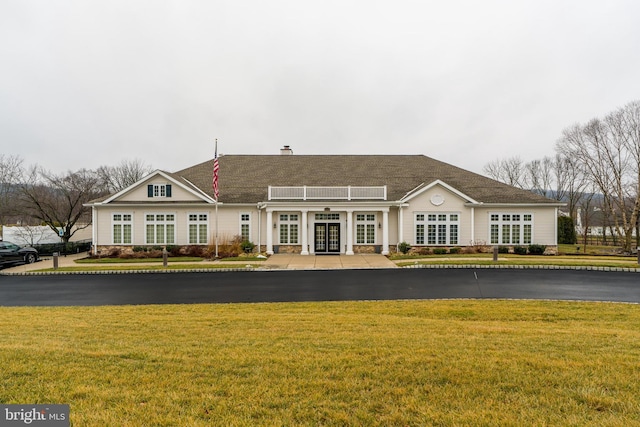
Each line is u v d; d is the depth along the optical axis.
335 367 5.59
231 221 28.31
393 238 28.23
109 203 27.80
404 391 4.76
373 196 28.05
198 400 4.55
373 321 9.23
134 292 15.04
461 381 5.04
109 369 5.50
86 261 25.08
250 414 4.25
